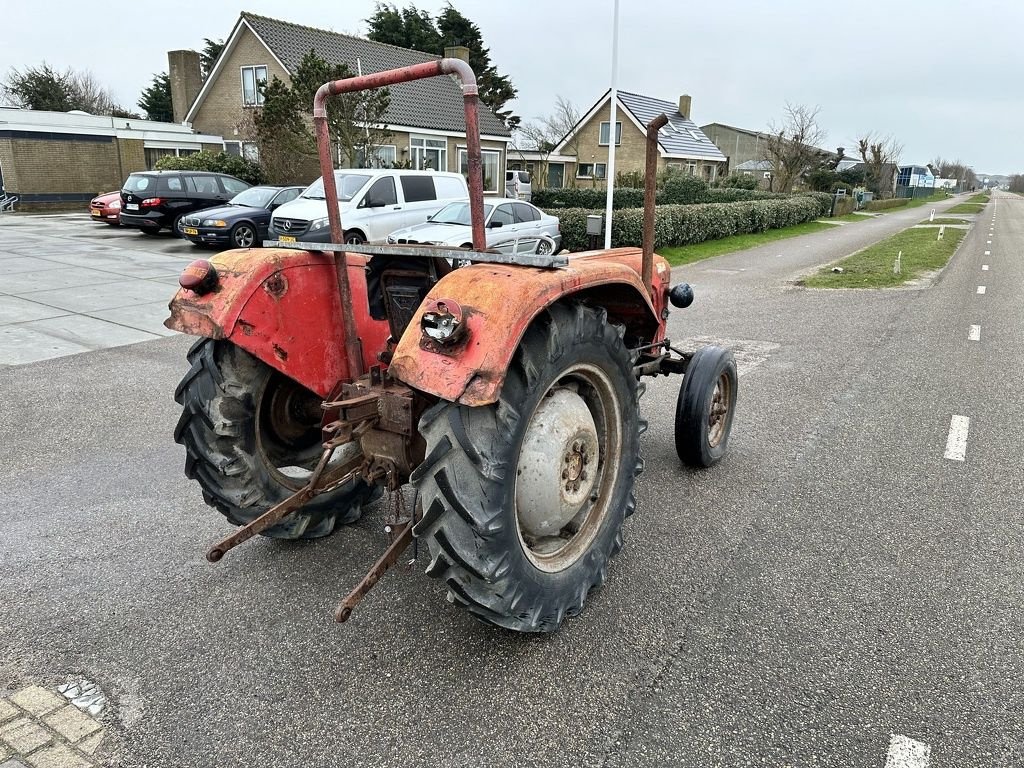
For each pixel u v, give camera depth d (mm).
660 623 2729
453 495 2105
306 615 2760
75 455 4410
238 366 2869
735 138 61969
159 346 7203
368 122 18609
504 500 2195
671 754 2088
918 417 5199
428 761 2061
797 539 3387
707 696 2330
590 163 41188
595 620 2746
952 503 3783
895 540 3383
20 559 3164
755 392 5816
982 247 19391
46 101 38625
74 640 2602
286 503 2664
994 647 2594
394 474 2660
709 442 4199
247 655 2523
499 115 43562
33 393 5641
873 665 2490
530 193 29516
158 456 4402
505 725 2197
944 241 20688
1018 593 2945
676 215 17531
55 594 2895
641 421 2994
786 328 8555
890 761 2064
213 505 3049
